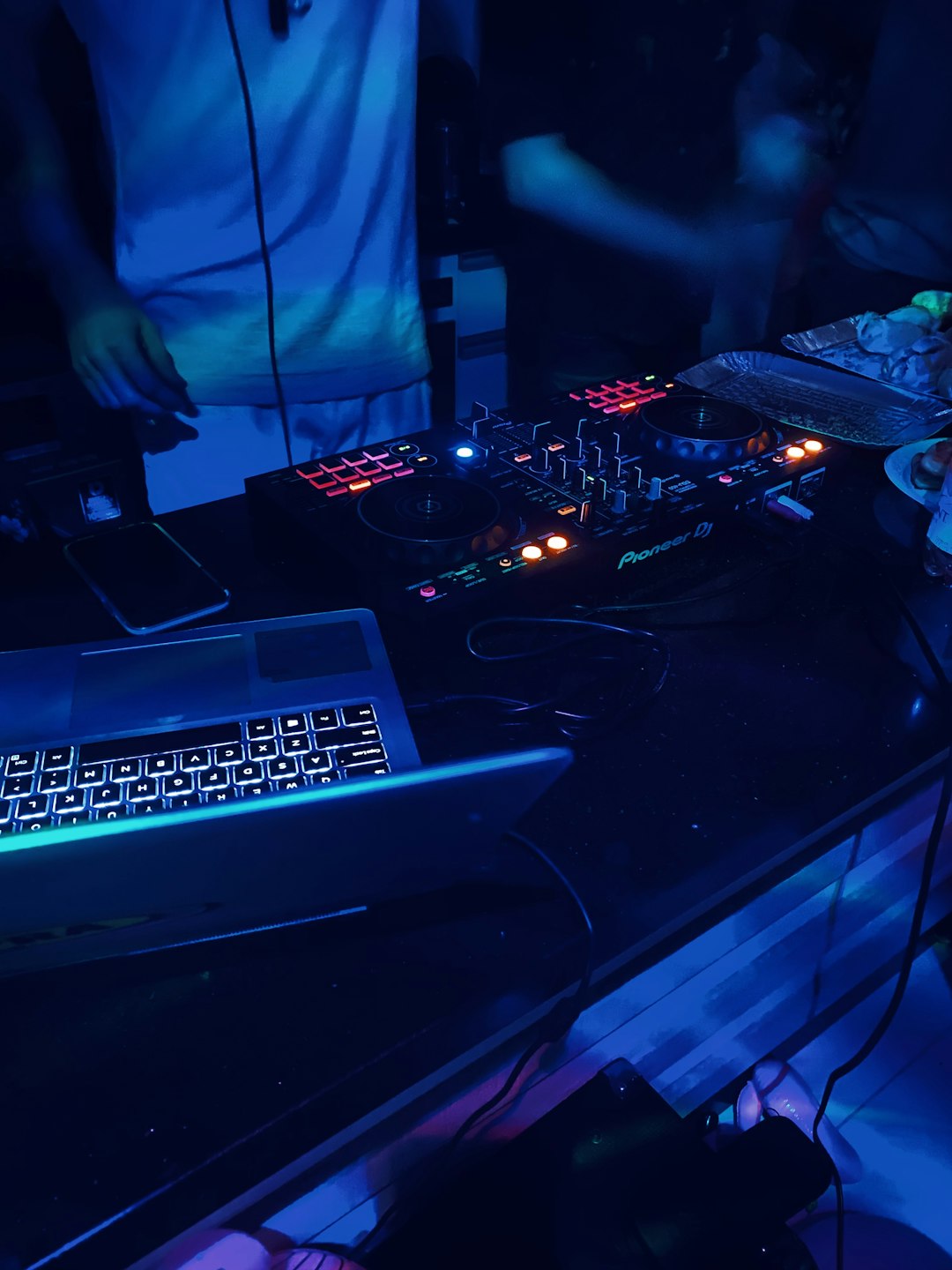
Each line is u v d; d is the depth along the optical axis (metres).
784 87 1.63
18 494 1.00
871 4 1.60
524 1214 0.58
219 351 1.37
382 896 0.56
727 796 0.65
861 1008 1.10
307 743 0.60
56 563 0.87
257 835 0.47
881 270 1.88
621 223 1.62
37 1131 0.45
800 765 0.67
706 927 0.63
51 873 0.45
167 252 1.29
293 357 1.42
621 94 1.54
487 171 1.52
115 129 1.19
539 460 0.93
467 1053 0.54
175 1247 0.49
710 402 1.03
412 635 0.74
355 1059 0.48
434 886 0.57
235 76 1.20
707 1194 0.57
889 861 0.86
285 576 0.86
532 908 0.57
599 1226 0.56
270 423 1.47
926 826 0.88
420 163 1.46
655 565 0.89
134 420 1.33
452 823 0.52
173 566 0.86
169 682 0.64
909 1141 1.07
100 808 0.54
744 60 1.57
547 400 1.07
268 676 0.65
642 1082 0.64
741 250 1.75
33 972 0.52
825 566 0.90
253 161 1.26
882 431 1.05
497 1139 0.67
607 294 1.67
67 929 0.49
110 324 1.25
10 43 1.09
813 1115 0.90
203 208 1.27
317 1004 0.51
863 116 1.71
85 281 1.25
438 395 1.60
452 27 1.36
